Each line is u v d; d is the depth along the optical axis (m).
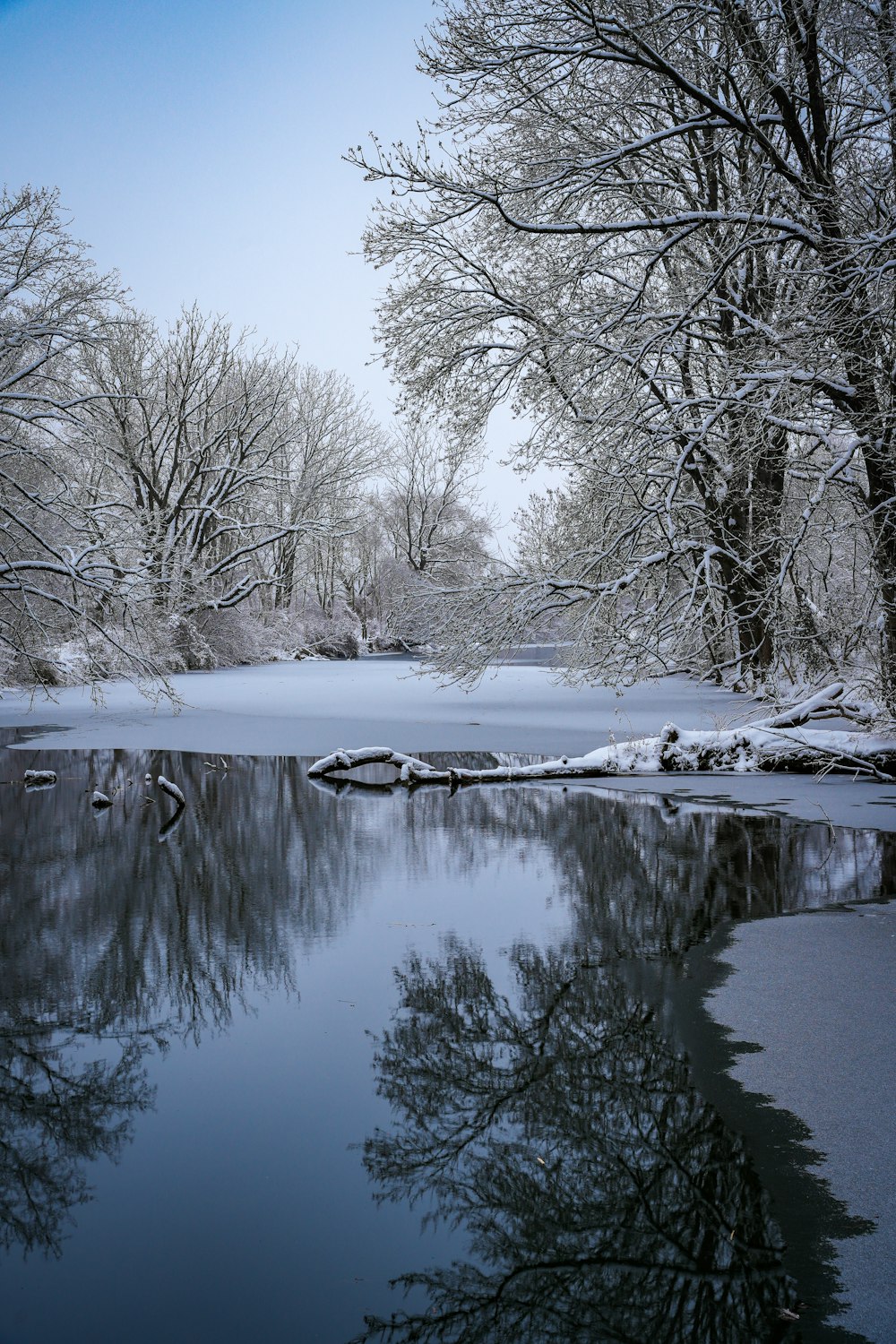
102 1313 2.87
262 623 49.62
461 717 19.77
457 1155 3.66
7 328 19.22
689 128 13.18
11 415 19.41
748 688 16.75
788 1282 2.91
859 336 11.63
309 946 6.20
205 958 6.01
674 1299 2.85
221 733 18.08
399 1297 2.93
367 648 59.91
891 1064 4.27
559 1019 4.92
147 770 14.40
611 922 6.57
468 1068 4.39
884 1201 3.29
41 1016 5.11
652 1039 4.63
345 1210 3.38
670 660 16.48
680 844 8.98
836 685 13.52
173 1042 4.75
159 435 44.94
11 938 6.44
